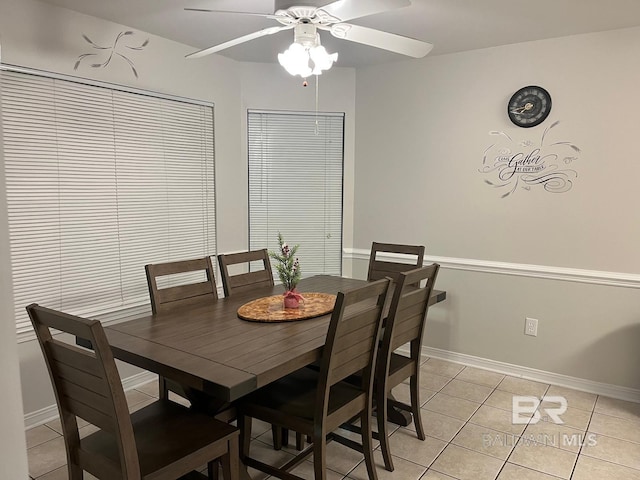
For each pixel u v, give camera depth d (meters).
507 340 3.55
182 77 3.50
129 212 3.24
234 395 1.58
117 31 3.03
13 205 2.61
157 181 3.42
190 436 1.78
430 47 2.26
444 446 2.58
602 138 3.08
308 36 2.12
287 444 2.62
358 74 4.08
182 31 3.17
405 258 3.99
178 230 3.61
